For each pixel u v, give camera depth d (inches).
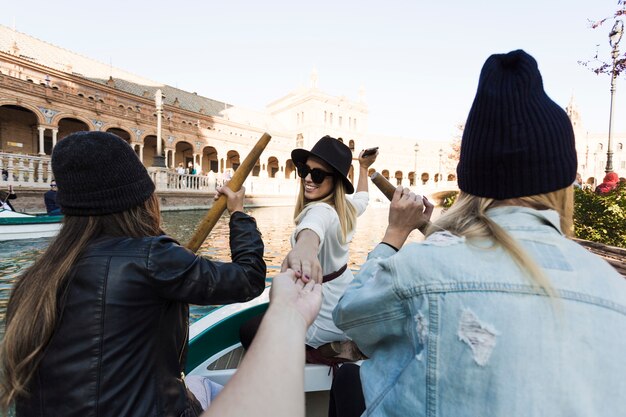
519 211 27.9
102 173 38.8
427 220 40.5
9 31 1239.5
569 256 24.9
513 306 22.6
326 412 78.4
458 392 23.4
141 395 36.9
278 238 475.8
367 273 35.3
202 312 185.6
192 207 923.4
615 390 20.8
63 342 35.1
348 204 80.0
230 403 17.0
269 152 1859.0
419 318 26.1
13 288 39.1
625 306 22.8
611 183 306.2
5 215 375.9
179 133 1417.3
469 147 28.2
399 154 2393.0
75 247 38.1
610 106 390.9
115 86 1408.7
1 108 1007.6
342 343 74.5
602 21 282.4
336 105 2091.5
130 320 36.7
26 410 35.9
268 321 22.5
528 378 21.1
